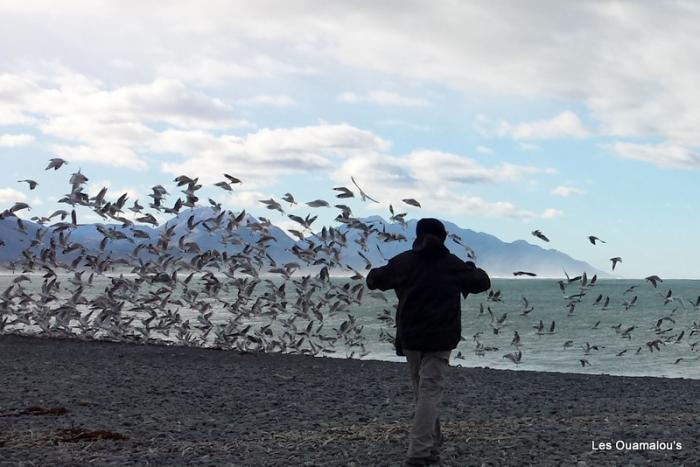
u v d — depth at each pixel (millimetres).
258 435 9516
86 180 16203
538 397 14117
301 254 17250
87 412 11359
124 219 17078
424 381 7547
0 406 11836
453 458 7938
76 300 20234
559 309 87812
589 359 31156
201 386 14703
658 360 31141
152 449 8539
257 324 44031
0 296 22906
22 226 18297
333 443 8883
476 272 7613
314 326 43750
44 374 16062
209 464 7785
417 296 7484
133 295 20109
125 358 19812
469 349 34281
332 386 15078
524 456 8094
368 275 7770
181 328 22688
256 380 15828
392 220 15703
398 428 9812
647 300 121312
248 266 18109
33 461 7848
